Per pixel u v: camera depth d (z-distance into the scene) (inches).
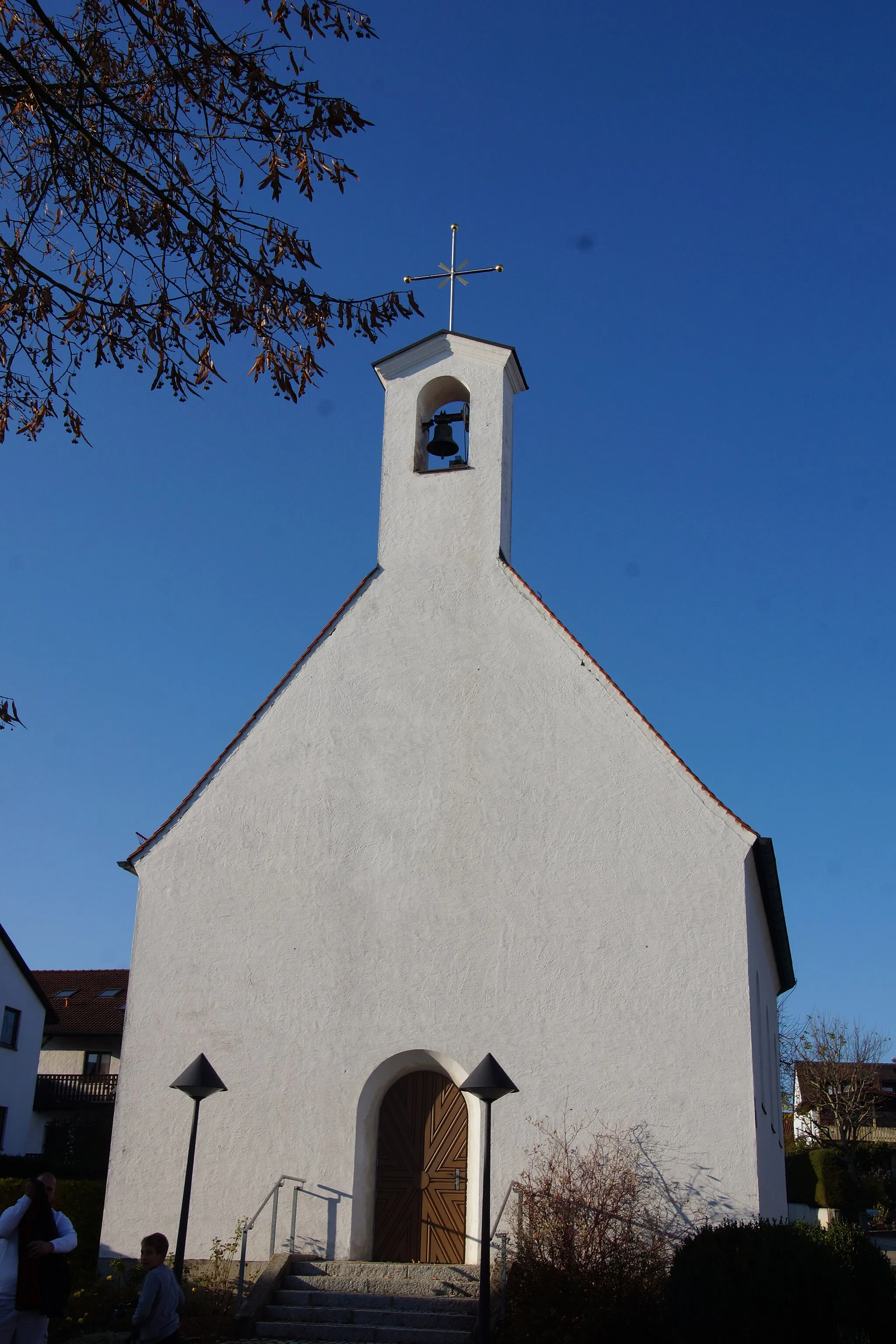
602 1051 644.1
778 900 768.3
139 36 341.7
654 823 681.0
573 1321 531.8
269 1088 671.1
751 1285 490.3
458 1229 652.1
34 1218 433.1
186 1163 663.1
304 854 718.5
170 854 732.7
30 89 334.0
